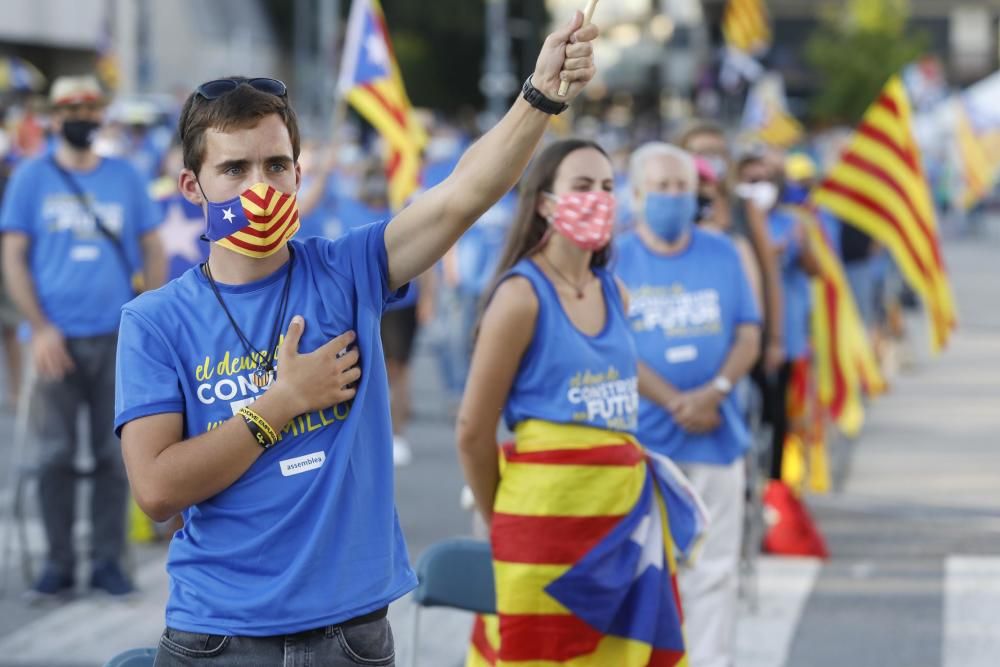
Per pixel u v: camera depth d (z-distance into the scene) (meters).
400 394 12.44
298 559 3.49
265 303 3.58
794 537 9.29
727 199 7.93
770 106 22.39
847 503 10.95
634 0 65.81
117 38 38.84
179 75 45.34
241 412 3.46
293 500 3.51
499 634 5.17
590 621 5.03
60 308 8.09
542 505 5.05
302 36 55.62
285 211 3.48
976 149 23.86
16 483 8.44
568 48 3.53
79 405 8.21
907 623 7.87
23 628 7.71
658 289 6.51
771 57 76.50
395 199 12.52
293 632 3.48
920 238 11.10
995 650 7.37
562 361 5.10
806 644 7.50
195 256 9.46
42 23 35.19
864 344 11.64
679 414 6.35
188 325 3.56
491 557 5.34
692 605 6.38
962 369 18.52
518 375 5.16
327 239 3.70
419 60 60.22
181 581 3.55
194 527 3.56
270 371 3.56
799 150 23.53
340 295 3.62
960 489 11.44
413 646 5.31
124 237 8.21
